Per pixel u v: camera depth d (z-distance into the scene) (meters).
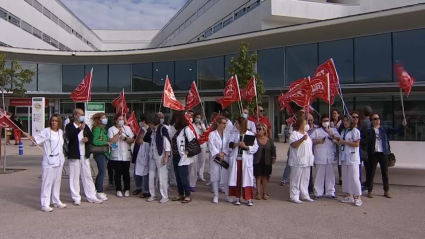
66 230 5.92
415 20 17.45
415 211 7.06
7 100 27.55
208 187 9.71
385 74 18.91
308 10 24.61
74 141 7.68
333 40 20.58
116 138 8.35
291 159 7.97
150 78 27.81
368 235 5.62
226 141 7.92
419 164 9.89
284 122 23.42
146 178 8.59
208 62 25.97
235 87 10.09
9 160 15.52
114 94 28.25
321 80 8.79
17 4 32.38
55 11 42.09
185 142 7.93
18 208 7.39
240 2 28.58
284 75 22.27
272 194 8.77
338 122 9.78
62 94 28.08
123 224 6.25
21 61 27.50
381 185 9.73
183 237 5.56
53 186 7.53
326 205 7.63
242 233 5.73
